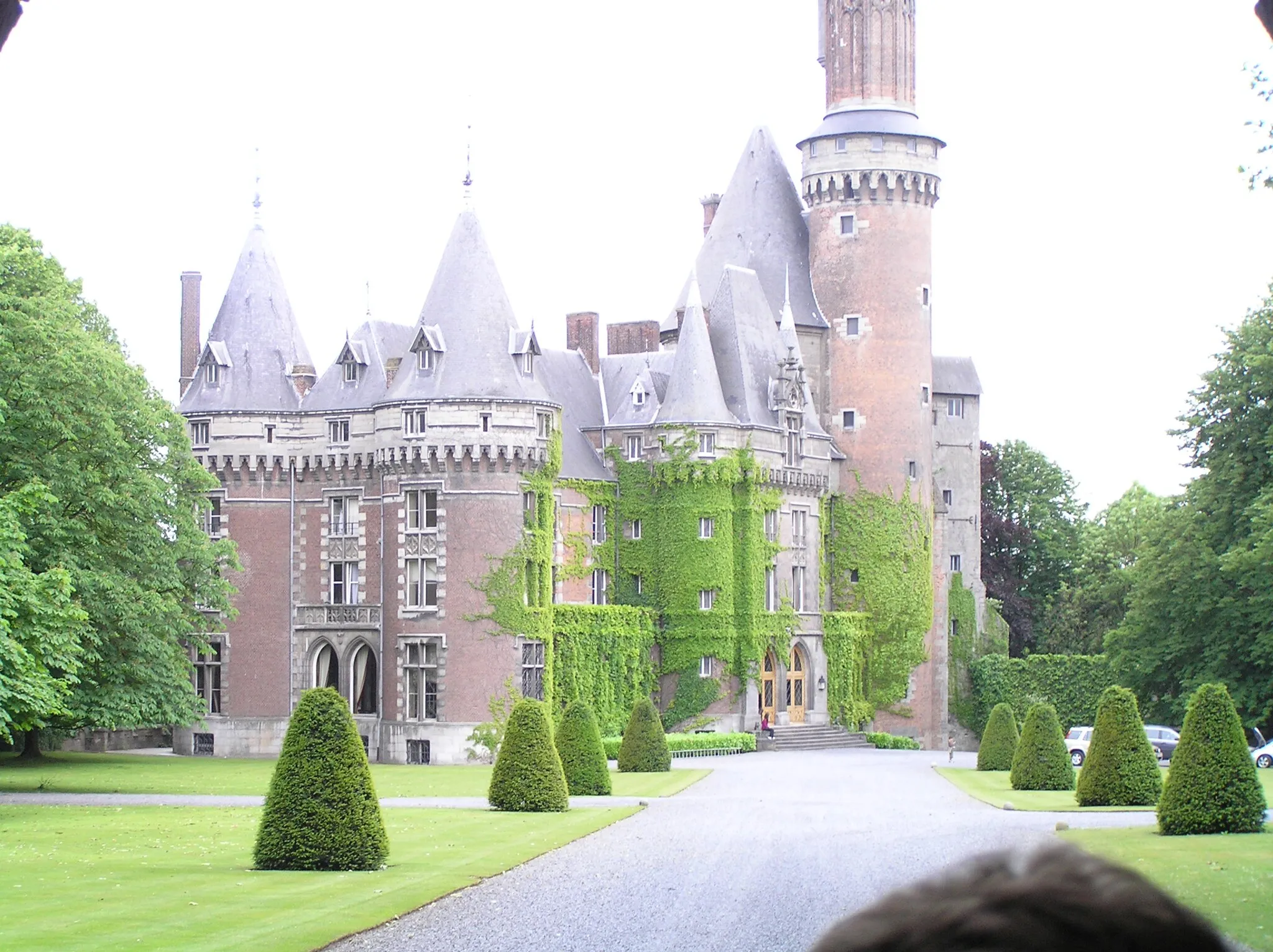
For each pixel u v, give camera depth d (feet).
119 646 206.18
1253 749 277.23
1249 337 265.54
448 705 278.67
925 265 354.54
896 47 353.92
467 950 84.17
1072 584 438.40
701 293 361.30
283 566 296.71
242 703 294.46
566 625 295.48
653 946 86.07
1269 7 58.70
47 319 201.57
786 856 129.80
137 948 81.30
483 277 287.69
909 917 10.30
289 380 301.63
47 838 140.15
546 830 149.59
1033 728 211.82
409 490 283.38
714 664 316.40
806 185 355.77
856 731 339.98
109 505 205.36
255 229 307.78
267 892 104.42
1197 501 270.26
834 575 348.38
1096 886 10.25
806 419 336.49
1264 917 92.53
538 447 283.18
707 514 316.40
